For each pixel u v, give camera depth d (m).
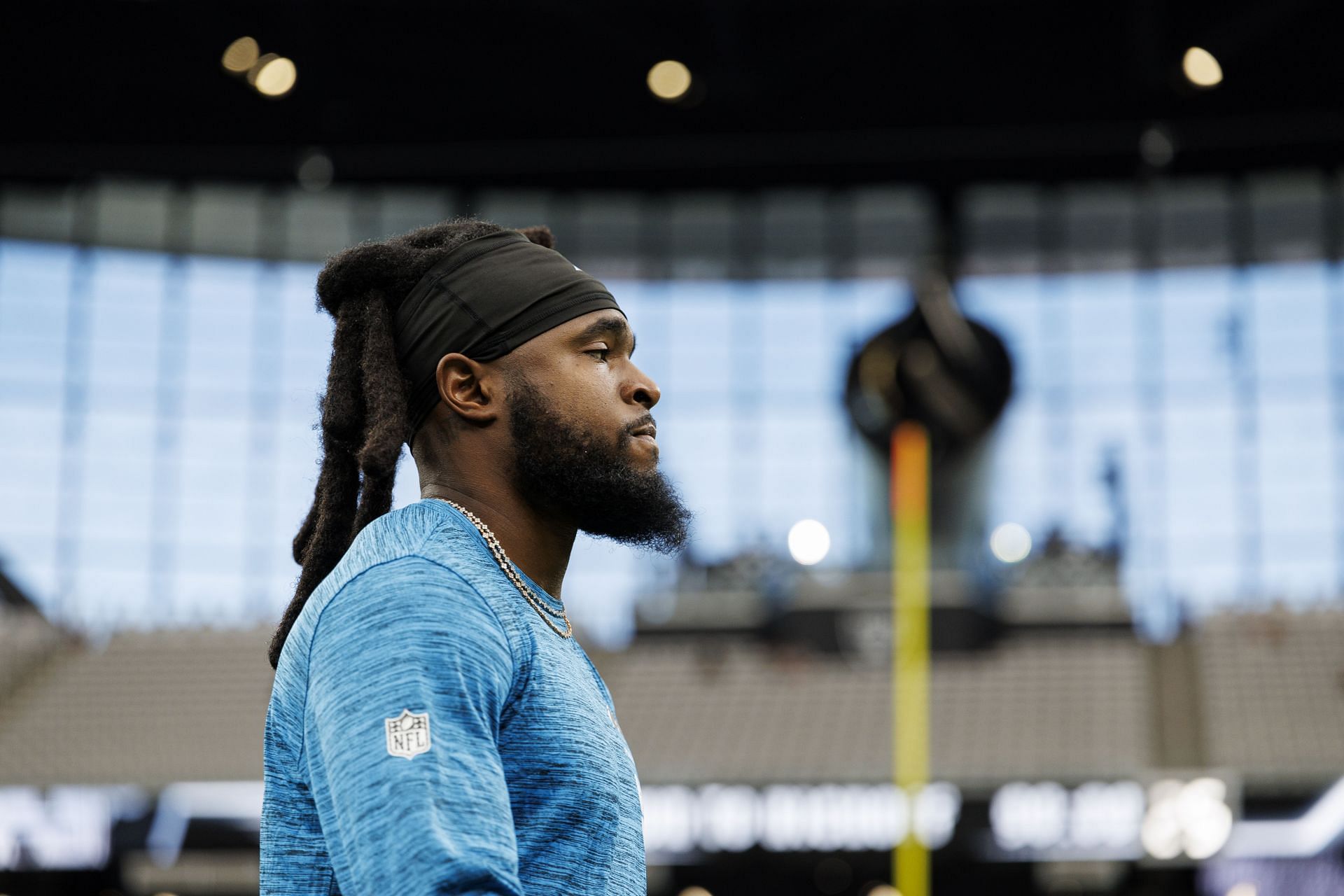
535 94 23.97
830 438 28.16
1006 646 19.59
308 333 27.84
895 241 27.52
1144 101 23.56
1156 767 17.66
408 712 1.05
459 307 1.30
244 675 19.89
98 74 22.50
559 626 1.24
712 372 28.50
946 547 19.84
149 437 27.41
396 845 1.00
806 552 20.64
